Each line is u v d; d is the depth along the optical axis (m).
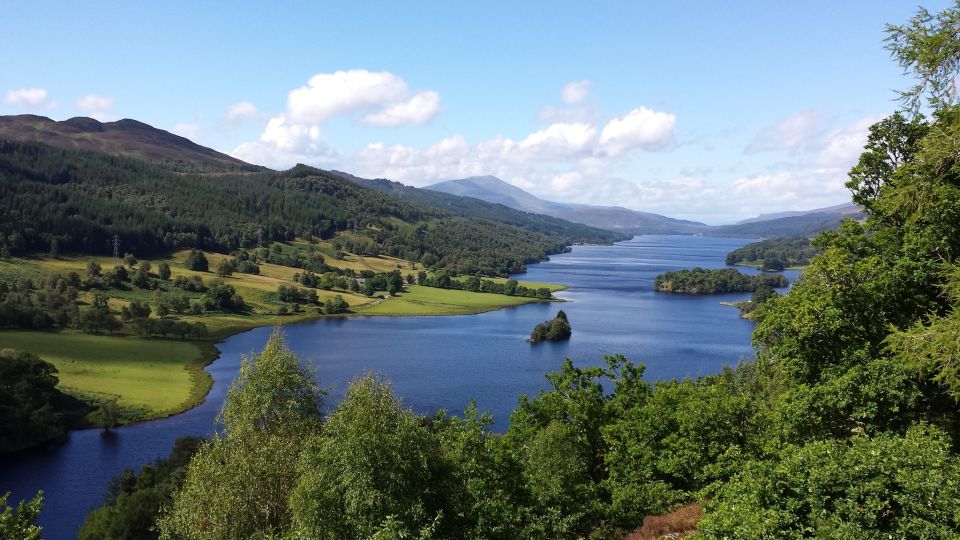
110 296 168.38
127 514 48.19
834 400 22.05
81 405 89.31
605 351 130.12
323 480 21.47
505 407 90.19
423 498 21.88
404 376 108.88
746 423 27.34
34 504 19.58
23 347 114.00
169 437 80.81
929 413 22.02
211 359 125.12
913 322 22.20
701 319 177.00
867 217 28.06
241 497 25.02
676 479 28.64
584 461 33.56
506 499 25.50
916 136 26.42
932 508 14.28
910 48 19.48
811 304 23.94
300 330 162.12
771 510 15.69
